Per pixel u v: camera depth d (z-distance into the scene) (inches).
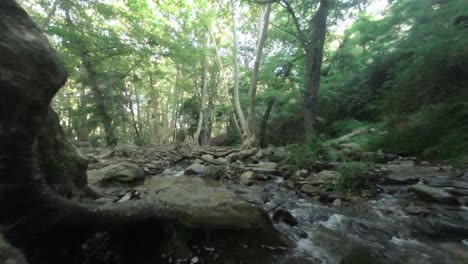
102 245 74.0
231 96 978.1
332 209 127.7
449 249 84.0
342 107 545.3
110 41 429.7
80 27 411.5
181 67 871.1
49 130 94.7
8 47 56.1
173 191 98.7
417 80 329.4
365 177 167.9
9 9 60.6
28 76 59.5
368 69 539.5
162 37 521.7
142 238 77.5
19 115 58.0
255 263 71.4
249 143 425.4
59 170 95.8
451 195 132.5
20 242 57.5
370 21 542.6
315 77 336.8
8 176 57.2
